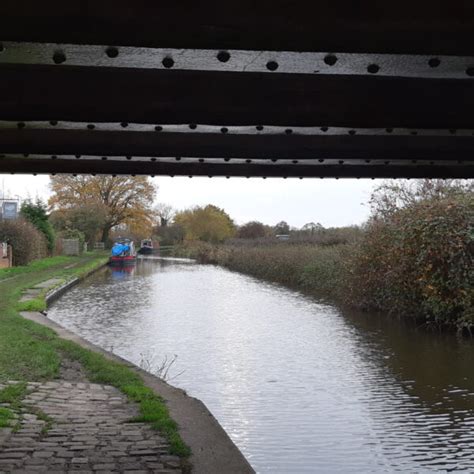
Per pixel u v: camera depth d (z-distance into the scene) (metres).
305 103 4.13
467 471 5.55
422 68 3.47
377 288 15.86
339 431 6.64
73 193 54.12
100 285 26.64
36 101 3.93
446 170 7.52
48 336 10.72
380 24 2.94
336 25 2.92
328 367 9.73
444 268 12.87
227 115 4.09
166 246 70.38
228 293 22.55
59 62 3.32
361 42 2.98
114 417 6.00
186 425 5.75
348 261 17.48
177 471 4.60
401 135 5.69
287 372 9.41
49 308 17.78
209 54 3.23
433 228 13.06
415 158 5.98
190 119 4.08
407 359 10.25
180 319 15.39
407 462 5.76
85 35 2.87
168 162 7.04
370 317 15.34
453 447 6.16
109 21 2.84
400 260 14.15
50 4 2.80
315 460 5.82
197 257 53.72
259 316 15.84
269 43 2.98
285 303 18.84
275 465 5.69
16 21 2.81
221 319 15.34
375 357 10.45
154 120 4.06
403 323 14.23
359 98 4.16
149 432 5.53
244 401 7.81
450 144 6.00
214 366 9.86
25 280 24.44
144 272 37.06
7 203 34.91
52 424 5.72
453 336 12.45
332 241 28.75
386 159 6.02
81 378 7.72
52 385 7.27
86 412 6.16
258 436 6.48
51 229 42.47
